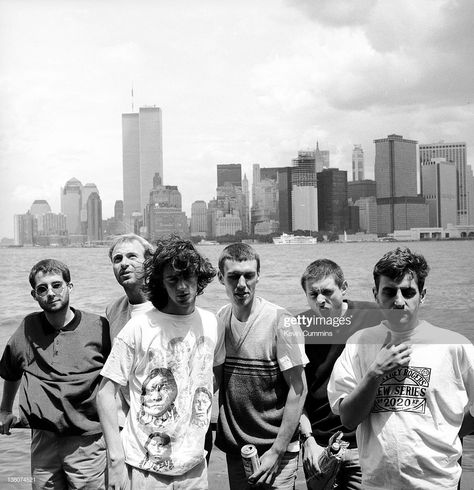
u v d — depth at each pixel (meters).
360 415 1.93
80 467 2.60
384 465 1.95
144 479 2.03
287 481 2.35
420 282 2.04
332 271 2.52
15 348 2.66
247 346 2.34
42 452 2.65
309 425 2.51
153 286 2.12
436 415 1.94
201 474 2.11
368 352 2.07
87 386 2.58
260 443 2.34
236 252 2.33
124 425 2.17
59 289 2.57
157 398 2.06
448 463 1.93
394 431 1.94
